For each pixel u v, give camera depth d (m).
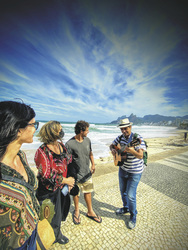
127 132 2.20
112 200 2.71
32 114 0.67
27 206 0.67
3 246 0.52
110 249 1.66
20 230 0.60
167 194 3.00
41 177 1.19
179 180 3.77
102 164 5.14
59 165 1.28
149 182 3.58
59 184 1.25
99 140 14.01
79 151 1.89
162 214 2.33
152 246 1.71
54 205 1.15
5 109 0.54
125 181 2.24
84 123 1.91
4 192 0.54
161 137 20.66
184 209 2.48
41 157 1.19
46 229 0.98
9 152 0.63
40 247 0.90
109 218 2.21
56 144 1.38
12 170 0.59
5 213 0.53
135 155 1.85
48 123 1.25
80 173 1.99
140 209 2.45
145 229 1.99
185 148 9.38
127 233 1.90
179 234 1.90
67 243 1.71
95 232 1.91
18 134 0.61
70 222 2.08
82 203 2.60
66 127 28.00
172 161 5.68
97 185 3.32
